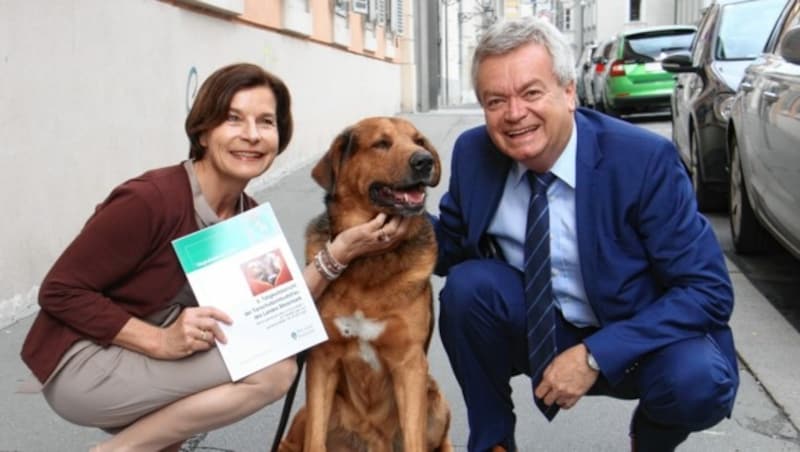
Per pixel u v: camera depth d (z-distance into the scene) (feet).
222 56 25.99
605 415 11.53
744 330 14.62
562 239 8.96
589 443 10.71
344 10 43.01
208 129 8.11
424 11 70.90
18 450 10.36
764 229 19.42
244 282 8.06
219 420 8.16
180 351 7.77
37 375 7.92
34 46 15.38
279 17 31.60
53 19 16.01
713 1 28.25
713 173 22.57
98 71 17.92
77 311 7.67
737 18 25.13
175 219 7.98
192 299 8.27
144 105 20.39
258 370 8.07
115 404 7.88
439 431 10.25
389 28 59.93
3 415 11.33
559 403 8.64
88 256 7.69
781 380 12.34
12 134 14.74
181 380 7.91
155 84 21.07
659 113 55.16
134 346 7.83
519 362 9.81
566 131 8.66
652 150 8.63
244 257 8.09
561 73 8.48
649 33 52.42
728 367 8.64
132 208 7.75
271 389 8.21
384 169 9.27
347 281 9.27
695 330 8.49
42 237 15.74
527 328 9.21
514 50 8.38
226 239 8.07
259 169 8.29
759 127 16.87
